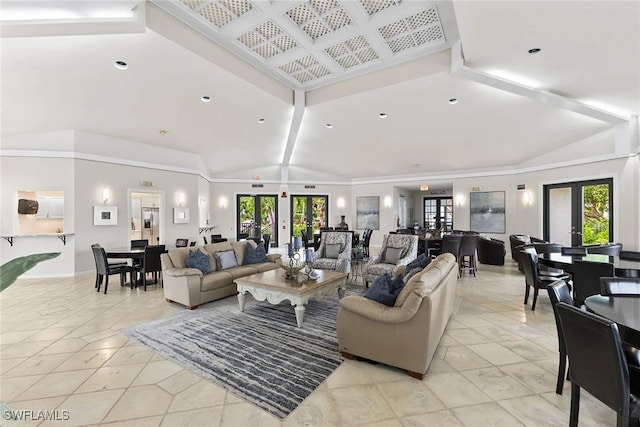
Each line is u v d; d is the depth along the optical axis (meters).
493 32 3.06
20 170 5.95
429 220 13.77
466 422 1.90
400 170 10.11
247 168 10.57
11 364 2.62
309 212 11.21
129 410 2.02
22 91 4.51
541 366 2.58
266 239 7.88
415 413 1.98
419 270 3.07
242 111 5.84
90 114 5.52
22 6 2.85
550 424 1.87
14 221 5.95
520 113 5.62
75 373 2.47
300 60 4.63
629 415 1.42
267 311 4.00
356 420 1.92
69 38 3.43
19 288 5.24
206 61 4.02
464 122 6.20
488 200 8.95
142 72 4.26
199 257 4.59
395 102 5.54
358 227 11.41
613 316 1.76
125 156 6.94
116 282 5.75
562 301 2.20
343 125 6.80
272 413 1.99
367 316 2.52
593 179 6.33
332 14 3.54
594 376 1.56
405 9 3.38
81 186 6.28
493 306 4.23
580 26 2.87
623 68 3.67
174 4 3.36
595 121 5.64
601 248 4.62
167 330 3.35
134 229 8.10
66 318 3.75
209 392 2.21
